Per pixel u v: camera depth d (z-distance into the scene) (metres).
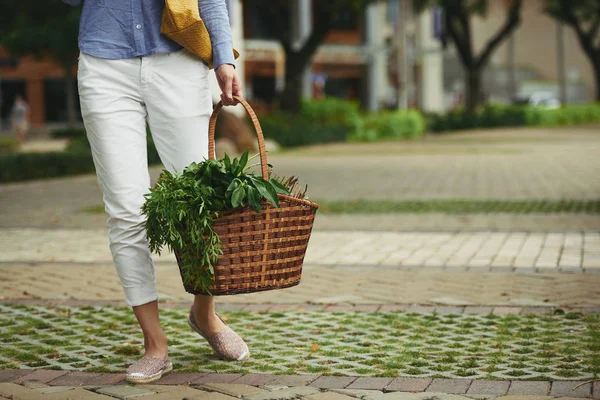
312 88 58.78
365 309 6.26
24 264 8.37
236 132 25.81
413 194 14.75
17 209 13.37
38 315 6.22
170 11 4.39
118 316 6.16
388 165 21.67
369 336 5.48
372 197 14.27
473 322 5.79
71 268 8.15
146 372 4.45
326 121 35.75
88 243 9.77
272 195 4.07
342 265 8.09
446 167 20.72
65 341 5.46
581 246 8.93
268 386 4.34
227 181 4.10
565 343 5.18
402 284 7.17
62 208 13.43
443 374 4.52
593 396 4.09
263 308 6.32
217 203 4.05
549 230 10.15
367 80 60.47
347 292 6.89
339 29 59.62
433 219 11.38
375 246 9.24
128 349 5.18
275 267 4.21
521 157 23.81
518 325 5.69
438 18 49.41
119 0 4.50
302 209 4.23
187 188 4.10
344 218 11.59
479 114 47.94
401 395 4.14
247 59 52.78
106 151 4.50
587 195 14.04
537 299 6.49
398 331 5.59
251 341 5.37
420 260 8.32
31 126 55.47
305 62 34.72
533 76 89.81
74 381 4.52
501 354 4.96
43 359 5.01
